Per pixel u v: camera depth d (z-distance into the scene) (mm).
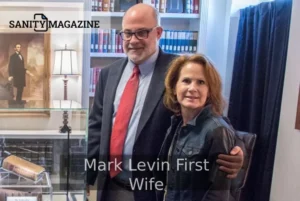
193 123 1021
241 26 1252
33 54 1144
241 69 1268
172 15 1149
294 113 1257
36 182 905
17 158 939
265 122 1276
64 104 1100
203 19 1173
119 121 1052
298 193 1249
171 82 1021
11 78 1140
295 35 1249
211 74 1009
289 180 1276
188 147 1031
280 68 1290
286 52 1288
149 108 1040
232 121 1262
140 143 1049
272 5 1302
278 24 1301
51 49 1147
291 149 1273
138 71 1047
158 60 1043
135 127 1048
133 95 1051
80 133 1013
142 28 1037
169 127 1034
